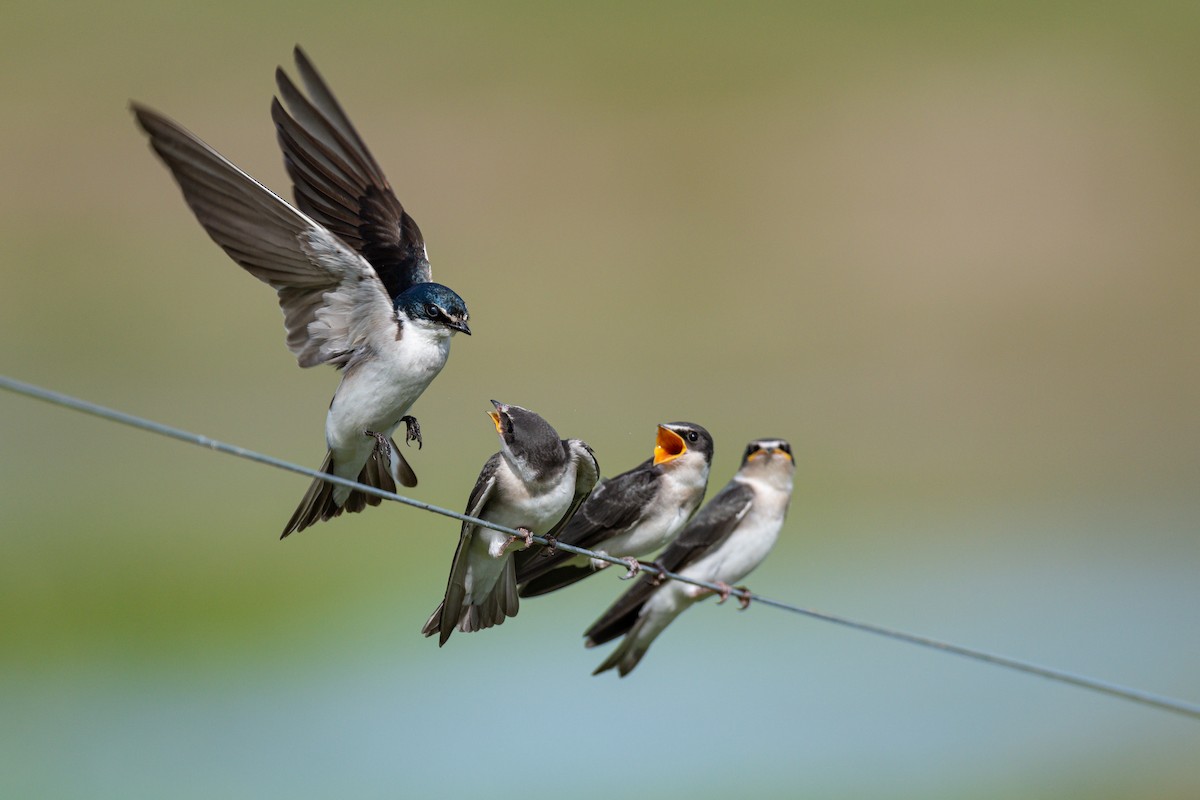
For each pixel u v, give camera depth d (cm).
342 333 820
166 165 744
